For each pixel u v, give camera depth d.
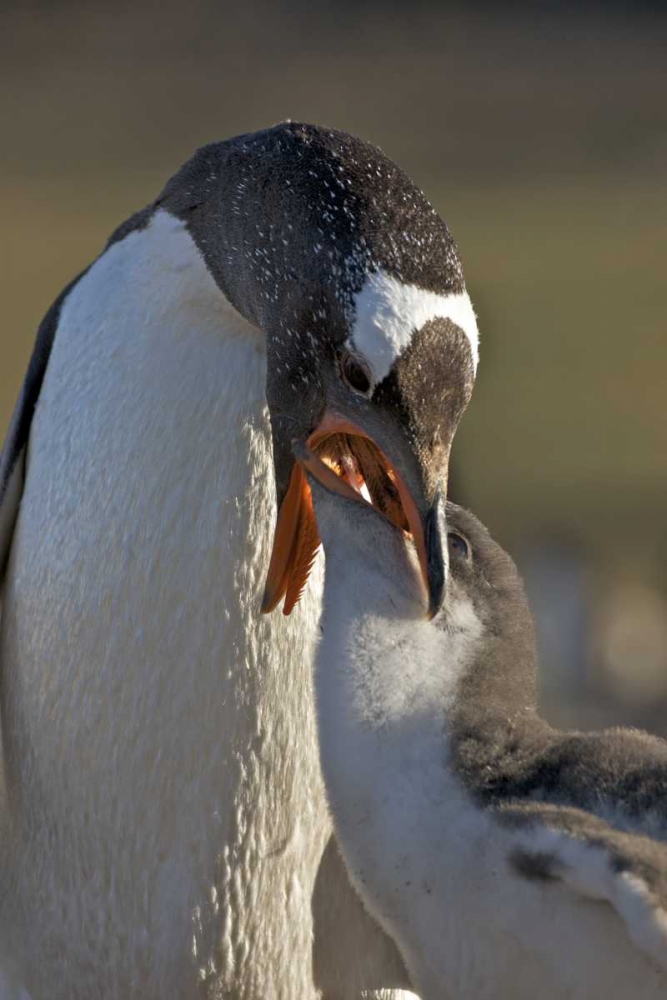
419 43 157.12
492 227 95.19
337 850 9.89
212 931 9.62
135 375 9.25
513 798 7.75
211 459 9.14
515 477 41.22
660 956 6.92
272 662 9.30
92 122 132.88
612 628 27.95
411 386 7.91
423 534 7.91
